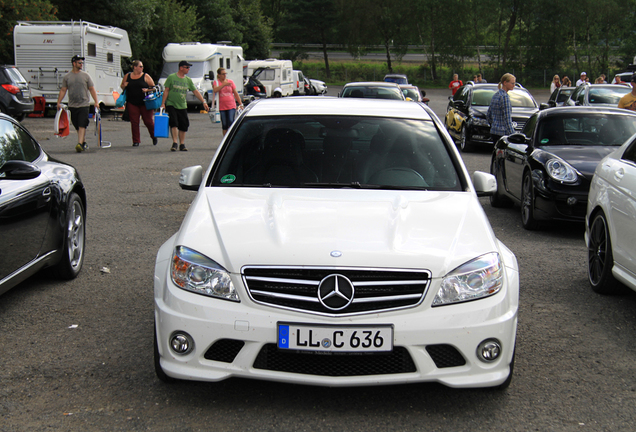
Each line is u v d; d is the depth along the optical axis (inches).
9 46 1106.1
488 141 661.9
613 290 217.3
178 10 1684.3
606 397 142.9
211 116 630.5
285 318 126.3
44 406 134.6
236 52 1389.0
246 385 144.8
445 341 127.6
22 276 188.5
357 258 128.7
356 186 167.8
